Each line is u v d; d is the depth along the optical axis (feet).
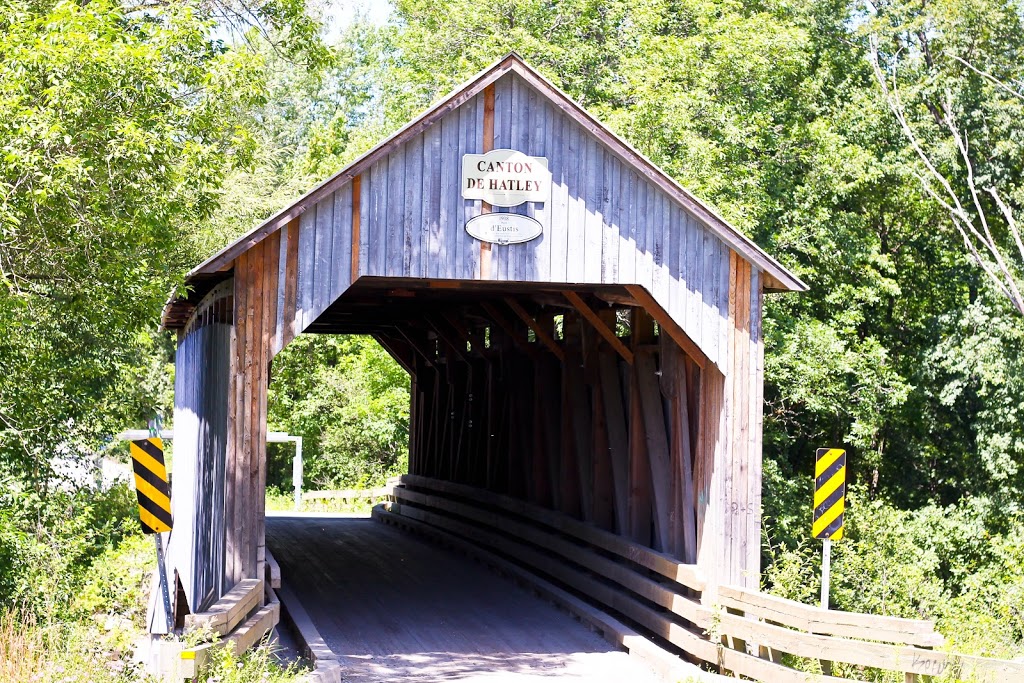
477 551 49.42
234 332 29.14
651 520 36.76
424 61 75.46
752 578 31.78
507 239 30.91
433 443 61.46
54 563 37.11
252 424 29.14
